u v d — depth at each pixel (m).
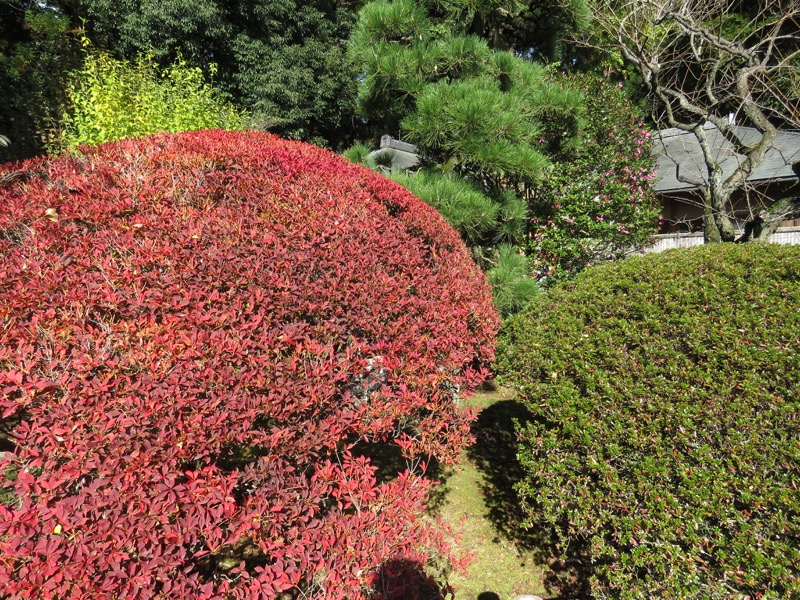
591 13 6.44
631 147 6.89
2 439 1.92
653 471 1.78
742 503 1.61
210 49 12.19
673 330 2.21
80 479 1.29
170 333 1.53
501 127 4.60
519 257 5.16
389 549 1.58
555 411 2.23
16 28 11.59
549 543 2.82
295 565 1.50
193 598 1.21
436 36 5.98
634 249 6.77
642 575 1.82
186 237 1.90
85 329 1.48
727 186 4.92
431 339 2.18
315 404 1.65
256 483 1.47
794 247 2.61
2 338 1.38
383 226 2.69
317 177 2.77
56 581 1.03
